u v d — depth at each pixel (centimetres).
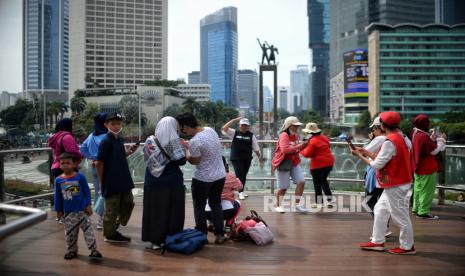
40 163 750
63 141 541
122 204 523
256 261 436
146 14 13938
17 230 234
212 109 11894
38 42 16100
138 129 9206
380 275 392
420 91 10731
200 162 502
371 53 11156
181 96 12100
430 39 10738
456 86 10688
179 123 504
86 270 404
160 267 415
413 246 465
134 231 575
